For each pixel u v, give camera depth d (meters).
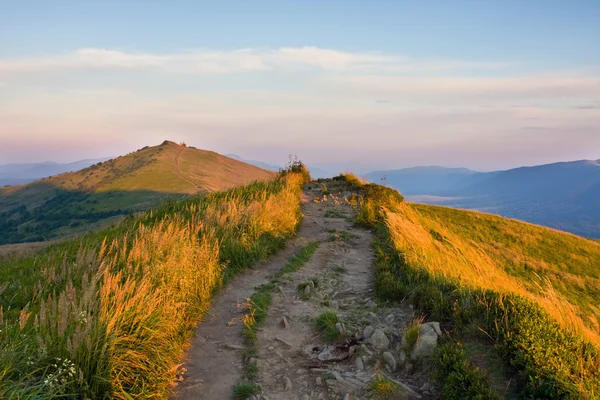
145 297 6.59
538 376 5.11
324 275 10.68
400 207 20.69
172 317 6.70
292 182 24.77
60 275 8.29
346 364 6.35
